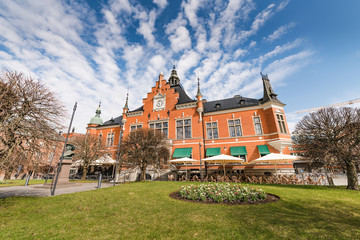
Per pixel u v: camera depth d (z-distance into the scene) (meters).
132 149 20.41
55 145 9.38
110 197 9.69
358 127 11.48
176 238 4.57
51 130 8.79
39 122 8.26
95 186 15.62
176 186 14.18
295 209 7.21
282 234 4.72
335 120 12.80
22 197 9.33
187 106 28.53
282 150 21.77
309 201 8.54
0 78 7.56
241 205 7.88
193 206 7.79
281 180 17.45
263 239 4.45
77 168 29.42
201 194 9.22
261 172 21.94
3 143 7.42
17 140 7.86
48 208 7.42
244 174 21.45
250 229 5.08
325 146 12.45
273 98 24.69
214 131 26.75
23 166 8.24
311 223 5.57
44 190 12.48
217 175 19.41
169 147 25.08
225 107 28.20
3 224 5.58
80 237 4.68
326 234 4.73
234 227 5.23
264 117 24.02
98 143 26.78
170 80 38.34
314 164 13.94
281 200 8.81
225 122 26.12
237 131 25.27
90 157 25.08
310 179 16.67
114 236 4.73
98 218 6.25
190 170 23.20
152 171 24.52
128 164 20.92
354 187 11.88
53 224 5.64
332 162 12.99
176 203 8.38
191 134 26.75
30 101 8.20
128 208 7.52
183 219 6.03
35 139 8.31
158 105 30.94
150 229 5.20
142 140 19.70
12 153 7.68
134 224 5.64
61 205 7.89
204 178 21.25
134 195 10.34
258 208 7.37
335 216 6.31
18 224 5.62
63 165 15.52
